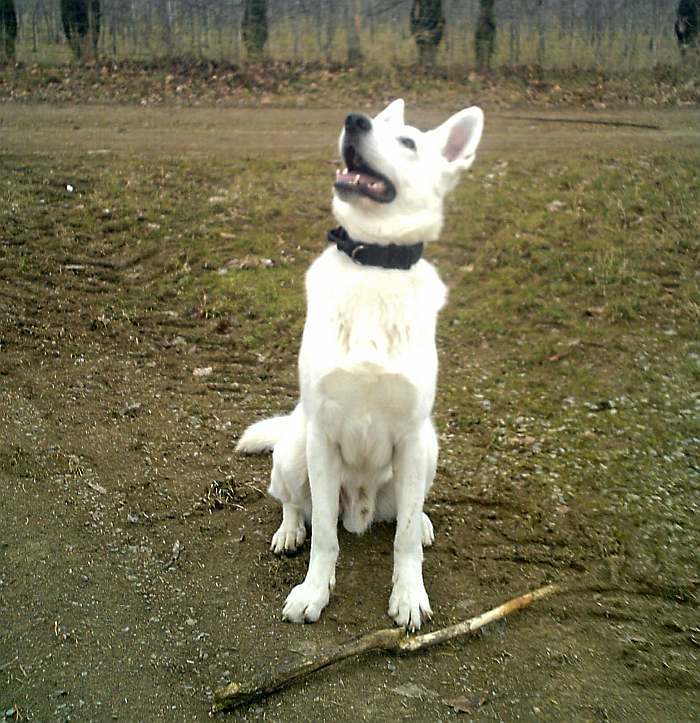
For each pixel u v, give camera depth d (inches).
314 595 53.7
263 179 132.1
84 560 57.4
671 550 59.1
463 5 215.2
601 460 69.9
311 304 55.4
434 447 57.8
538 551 59.6
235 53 207.6
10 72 200.5
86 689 47.1
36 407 76.6
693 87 196.2
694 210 118.7
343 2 212.1
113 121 168.2
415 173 54.1
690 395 79.7
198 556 58.9
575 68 205.5
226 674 48.6
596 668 49.7
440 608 54.5
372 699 47.3
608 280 100.8
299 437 57.8
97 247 108.7
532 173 135.3
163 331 91.9
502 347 90.0
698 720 46.2
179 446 72.0
